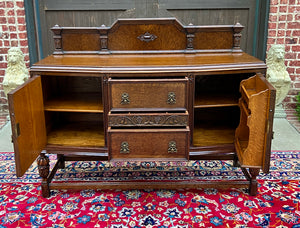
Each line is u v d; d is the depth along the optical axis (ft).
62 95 8.32
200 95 8.14
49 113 8.07
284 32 12.19
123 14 12.51
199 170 8.57
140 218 6.41
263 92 5.88
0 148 9.98
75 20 12.57
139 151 6.58
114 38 8.36
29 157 6.16
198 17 12.60
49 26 12.63
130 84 6.39
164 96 6.48
